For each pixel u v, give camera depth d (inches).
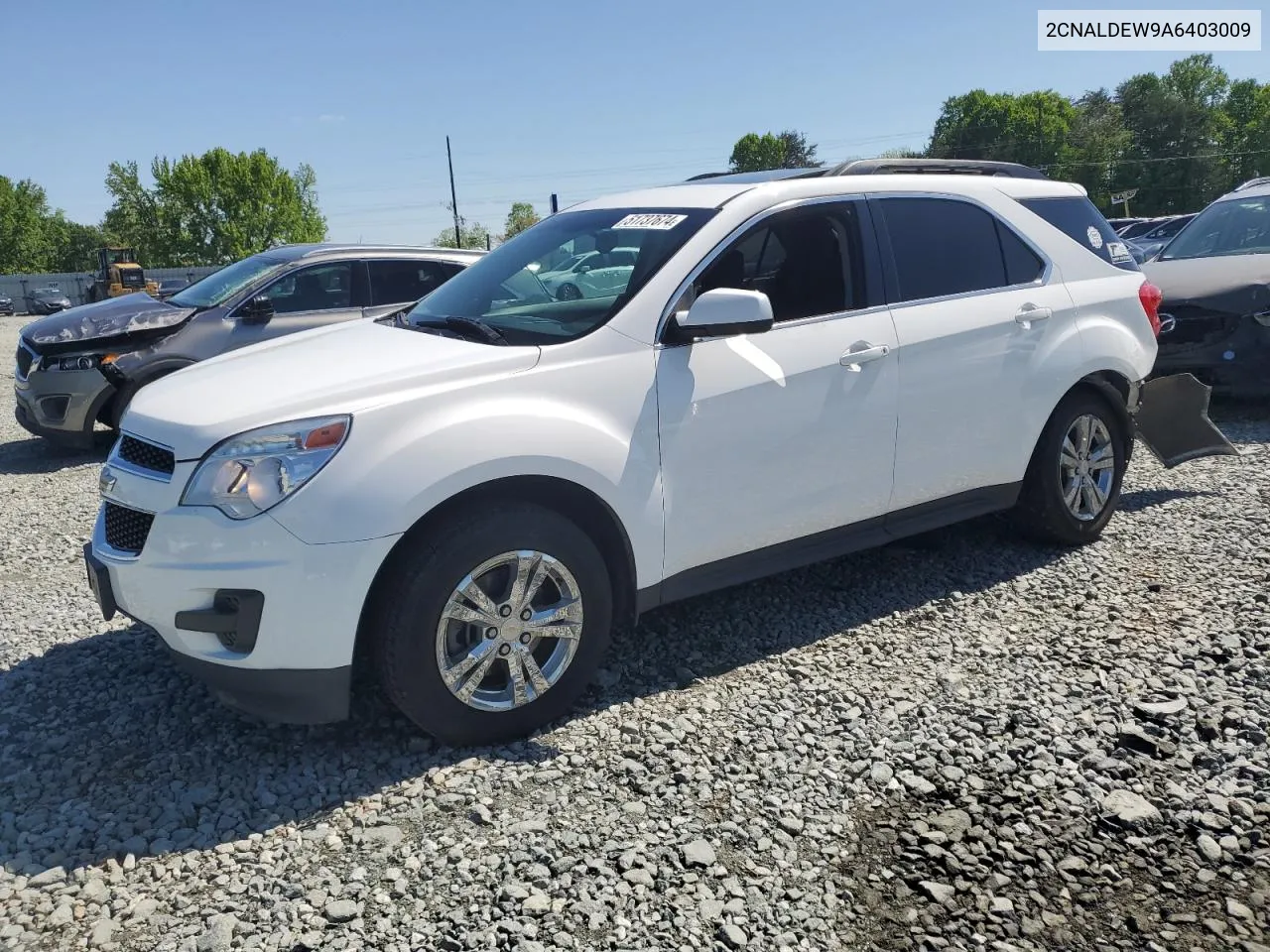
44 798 119.6
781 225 155.6
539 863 104.7
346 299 333.4
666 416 138.3
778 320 153.6
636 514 135.7
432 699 122.2
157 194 3186.5
